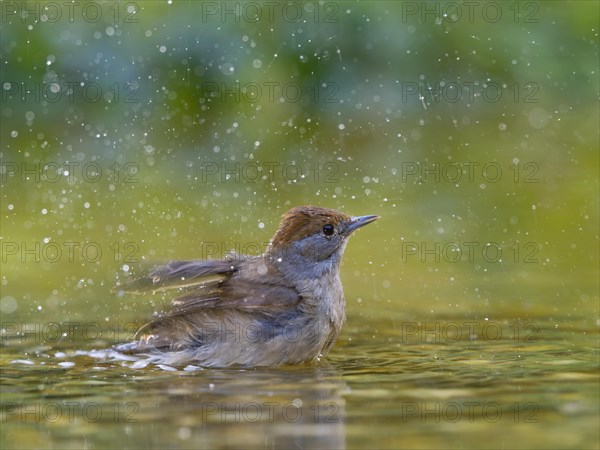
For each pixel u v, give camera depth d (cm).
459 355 877
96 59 1847
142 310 1109
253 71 1853
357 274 1323
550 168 1781
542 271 1313
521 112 1916
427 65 1898
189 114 1847
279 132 1848
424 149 1841
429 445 588
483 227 1546
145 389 759
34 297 1175
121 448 593
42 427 643
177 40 1852
